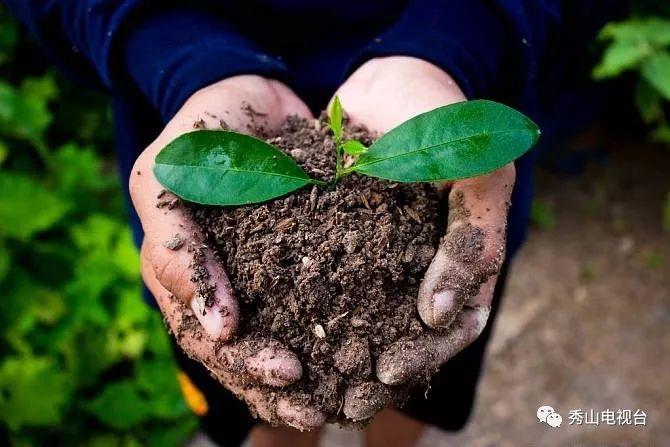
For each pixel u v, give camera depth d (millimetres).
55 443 735
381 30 527
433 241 435
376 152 423
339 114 430
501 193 427
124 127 538
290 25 520
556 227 995
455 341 416
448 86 464
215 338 408
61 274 815
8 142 917
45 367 714
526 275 944
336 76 526
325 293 414
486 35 488
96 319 770
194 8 499
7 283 779
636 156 1064
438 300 404
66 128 1011
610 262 956
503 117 407
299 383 409
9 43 961
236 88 471
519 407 824
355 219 435
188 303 417
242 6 514
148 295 589
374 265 419
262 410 415
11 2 523
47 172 918
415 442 706
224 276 419
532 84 542
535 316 901
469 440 804
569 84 897
